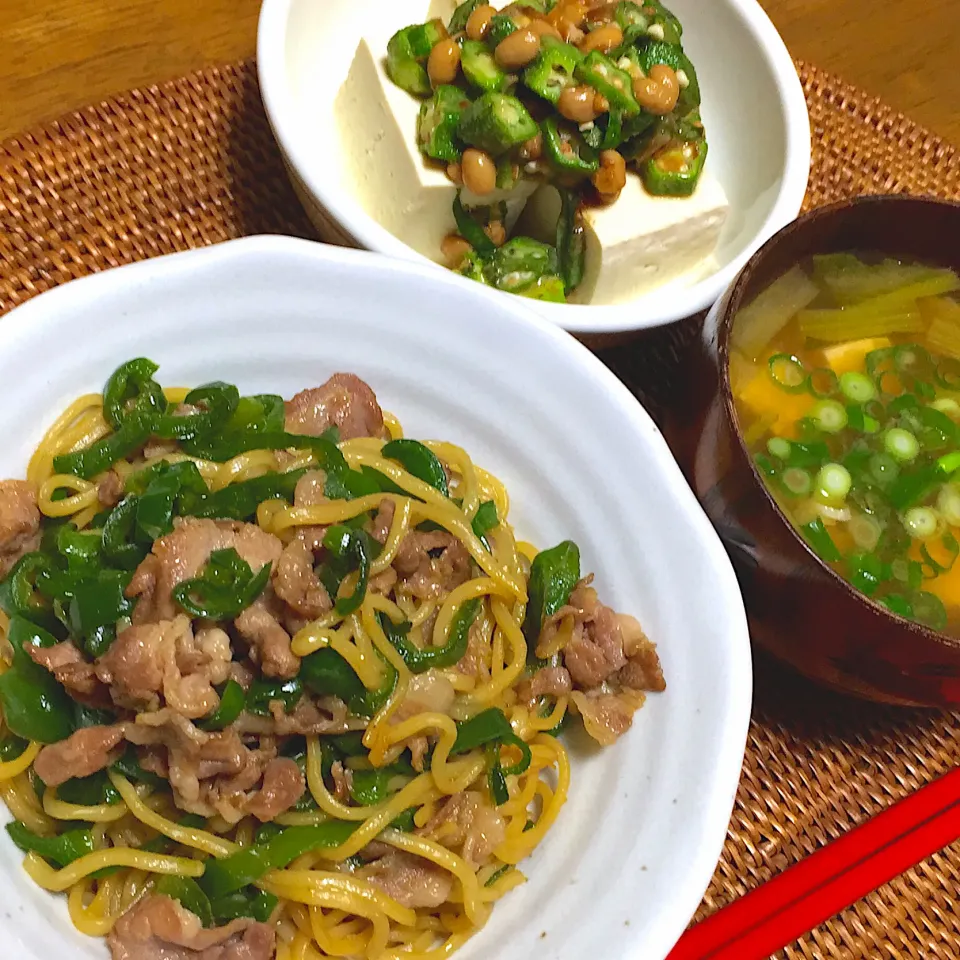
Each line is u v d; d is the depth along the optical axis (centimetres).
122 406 25
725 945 25
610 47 30
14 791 23
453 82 30
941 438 28
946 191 36
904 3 41
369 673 23
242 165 31
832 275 29
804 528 27
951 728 29
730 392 25
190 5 34
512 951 23
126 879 23
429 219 30
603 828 24
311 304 26
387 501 24
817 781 28
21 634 22
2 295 28
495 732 24
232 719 22
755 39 33
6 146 29
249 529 23
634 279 32
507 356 26
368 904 23
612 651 25
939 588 27
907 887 27
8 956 20
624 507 26
